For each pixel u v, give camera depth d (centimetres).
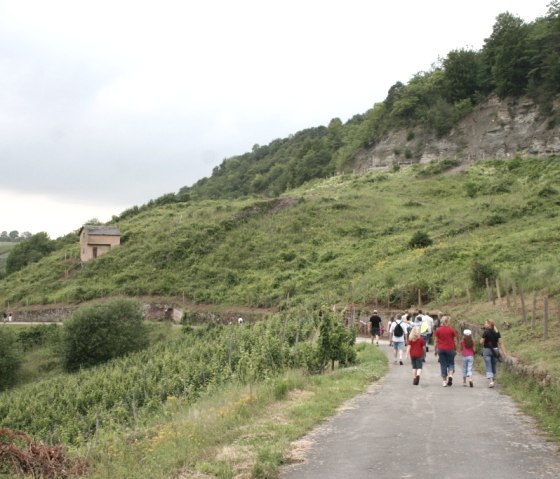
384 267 5481
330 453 1045
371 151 12281
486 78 11656
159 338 5694
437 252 5269
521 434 1170
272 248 7556
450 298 3966
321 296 5181
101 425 2627
